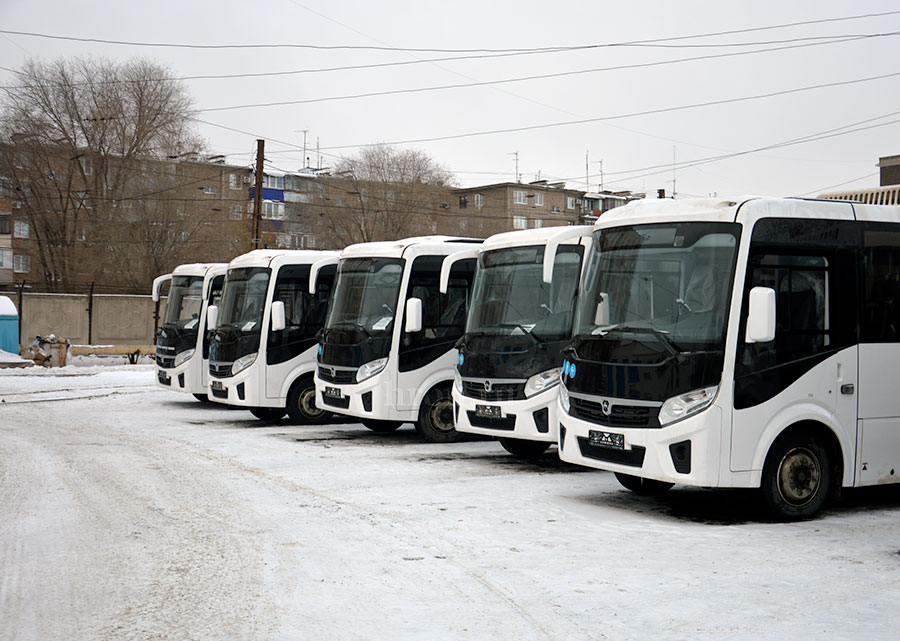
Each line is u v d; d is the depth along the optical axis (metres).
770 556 7.94
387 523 9.09
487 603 6.47
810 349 9.57
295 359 18.34
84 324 41.66
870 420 9.95
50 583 6.86
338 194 75.00
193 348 21.86
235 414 20.55
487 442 15.74
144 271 56.78
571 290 12.77
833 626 6.04
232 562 7.50
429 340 15.49
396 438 16.28
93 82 55.88
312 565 7.44
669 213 9.80
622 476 11.27
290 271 18.44
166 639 5.61
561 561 7.69
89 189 56.31
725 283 9.24
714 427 9.04
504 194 91.94
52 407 21.69
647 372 9.41
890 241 10.27
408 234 73.00
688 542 8.45
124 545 8.06
